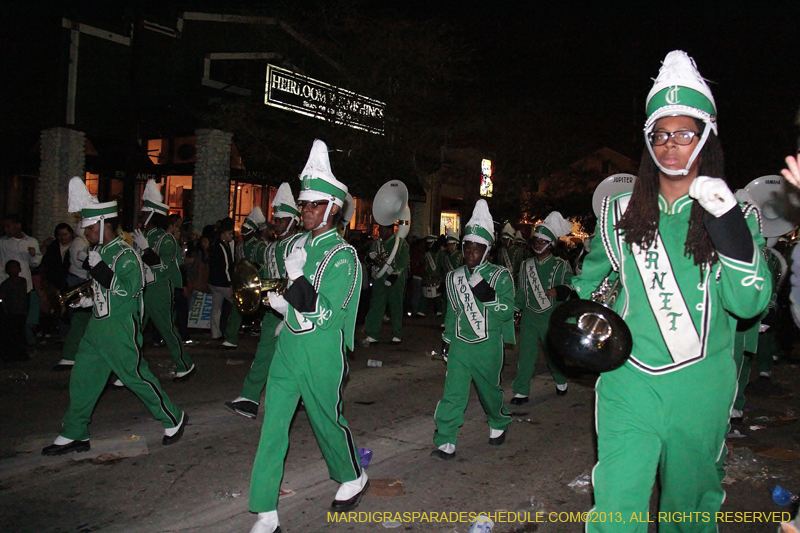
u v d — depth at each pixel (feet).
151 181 26.53
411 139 57.36
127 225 47.06
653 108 8.80
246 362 31.24
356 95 54.70
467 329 18.10
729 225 7.82
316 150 13.64
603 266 9.56
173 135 58.13
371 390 26.55
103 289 17.16
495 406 19.07
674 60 8.78
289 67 59.72
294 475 16.61
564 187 85.20
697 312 8.47
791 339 34.35
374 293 37.60
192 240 39.63
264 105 52.47
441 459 18.17
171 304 26.43
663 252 8.66
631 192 9.32
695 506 8.79
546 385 28.32
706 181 7.84
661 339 8.58
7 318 28.81
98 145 54.80
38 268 32.22
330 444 13.83
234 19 61.46
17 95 54.13
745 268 7.85
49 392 24.03
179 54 59.82
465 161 88.38
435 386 27.50
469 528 13.71
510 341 18.69
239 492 15.33
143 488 15.43
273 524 12.76
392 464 17.74
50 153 52.42
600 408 9.04
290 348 13.14
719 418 8.56
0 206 55.67
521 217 82.28
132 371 17.52
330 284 12.99
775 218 19.17
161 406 18.12
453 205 91.20
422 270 52.95
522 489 16.06
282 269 19.99
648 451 8.54
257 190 63.87
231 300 34.88
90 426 20.16
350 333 13.76
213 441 19.02
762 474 17.48
